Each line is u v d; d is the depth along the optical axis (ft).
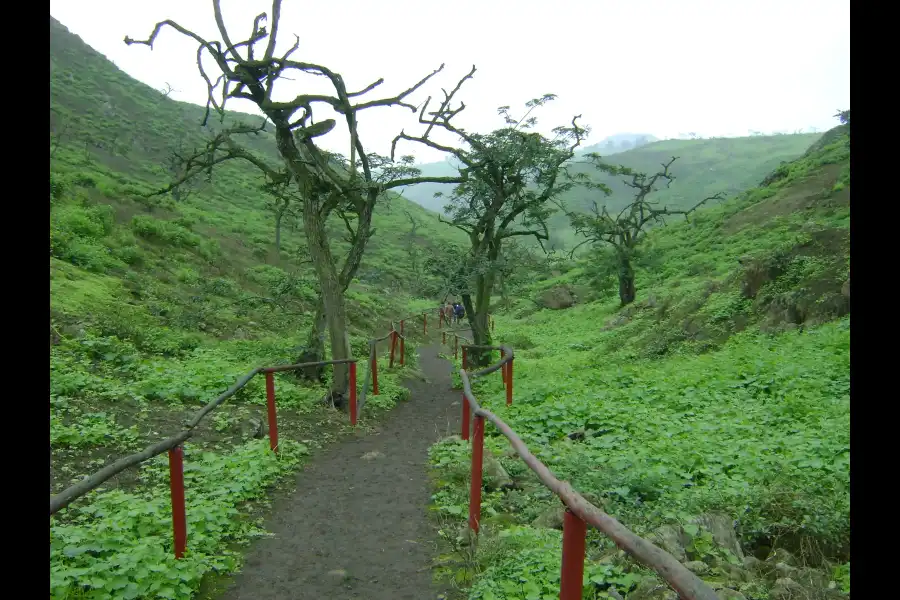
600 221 119.96
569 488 9.21
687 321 64.59
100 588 13.00
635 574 13.07
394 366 61.67
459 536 17.07
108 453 24.02
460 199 65.51
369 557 16.42
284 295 60.70
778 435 26.84
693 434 28.19
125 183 178.29
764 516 18.15
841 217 125.80
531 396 39.99
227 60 39.11
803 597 12.99
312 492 22.56
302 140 38.60
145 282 69.26
